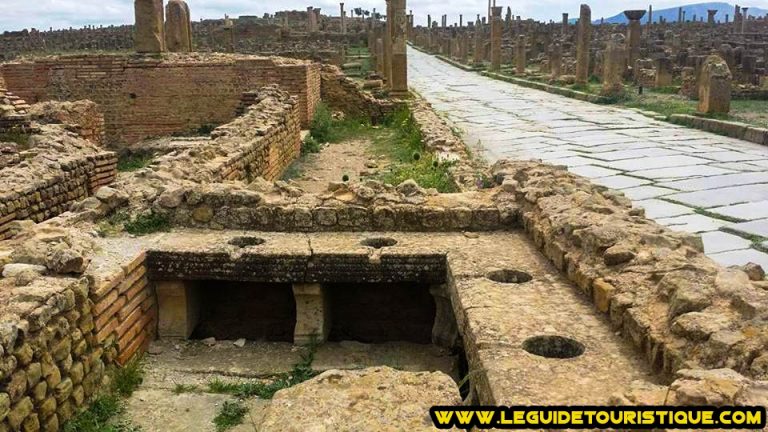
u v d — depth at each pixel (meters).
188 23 24.41
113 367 4.79
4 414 3.44
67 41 54.22
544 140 14.68
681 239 4.72
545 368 3.46
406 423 2.99
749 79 23.50
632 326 3.68
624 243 4.50
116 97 18.61
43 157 9.70
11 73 18.59
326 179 12.67
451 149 12.14
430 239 5.98
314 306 5.66
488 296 4.51
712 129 15.63
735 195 9.08
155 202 6.32
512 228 6.26
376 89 26.50
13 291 3.97
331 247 5.70
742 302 3.23
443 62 55.97
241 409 4.53
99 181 11.01
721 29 56.00
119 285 4.93
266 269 5.53
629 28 29.42
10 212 7.97
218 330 5.89
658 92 23.80
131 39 51.34
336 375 3.41
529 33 52.50
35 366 3.75
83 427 4.15
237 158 9.39
